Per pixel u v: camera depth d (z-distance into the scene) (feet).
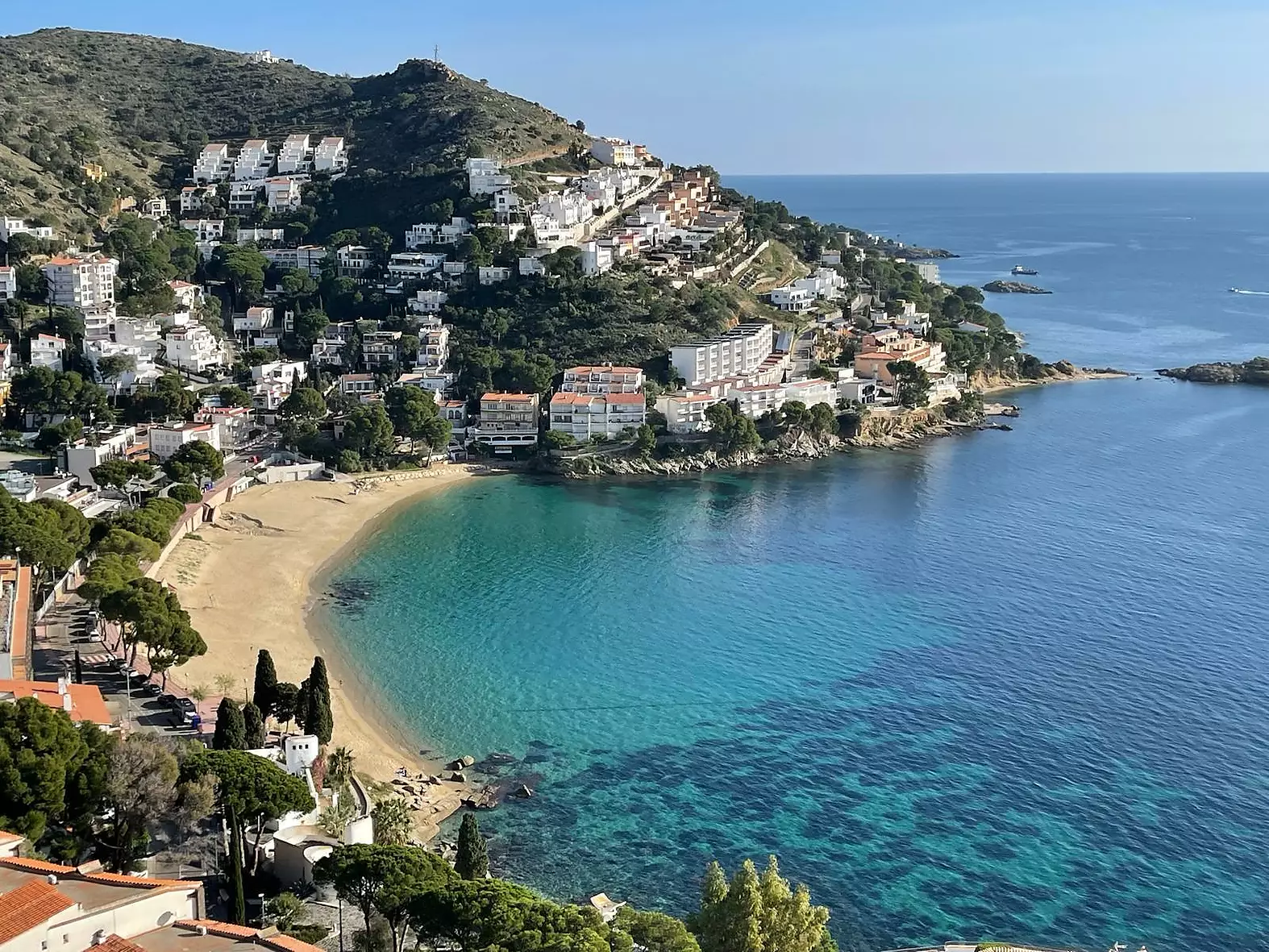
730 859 364.17
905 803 398.42
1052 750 432.66
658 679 495.00
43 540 500.33
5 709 295.07
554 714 460.55
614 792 403.54
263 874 317.42
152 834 328.08
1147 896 348.18
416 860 277.85
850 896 347.15
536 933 248.93
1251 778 411.13
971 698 477.36
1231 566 645.51
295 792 324.39
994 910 341.41
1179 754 428.97
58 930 228.43
